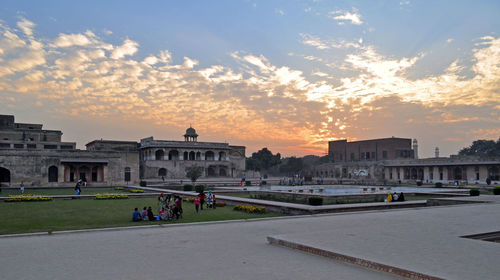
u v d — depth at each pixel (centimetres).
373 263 752
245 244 1015
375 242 942
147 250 941
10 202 2817
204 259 845
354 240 969
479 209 1809
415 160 7306
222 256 873
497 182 5619
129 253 905
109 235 1160
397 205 2214
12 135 6525
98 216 1962
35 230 1448
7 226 1583
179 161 7831
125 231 1237
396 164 7700
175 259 845
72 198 3162
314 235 1048
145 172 7412
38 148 5941
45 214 2047
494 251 840
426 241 953
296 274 723
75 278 700
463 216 1515
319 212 1892
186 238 1104
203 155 8456
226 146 8769
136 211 1769
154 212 2162
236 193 3678
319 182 6688
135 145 8231
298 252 915
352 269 759
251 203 2383
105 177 5934
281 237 1019
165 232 1216
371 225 1271
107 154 5997
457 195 3209
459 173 6438
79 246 990
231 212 2162
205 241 1058
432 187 4912
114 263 809
